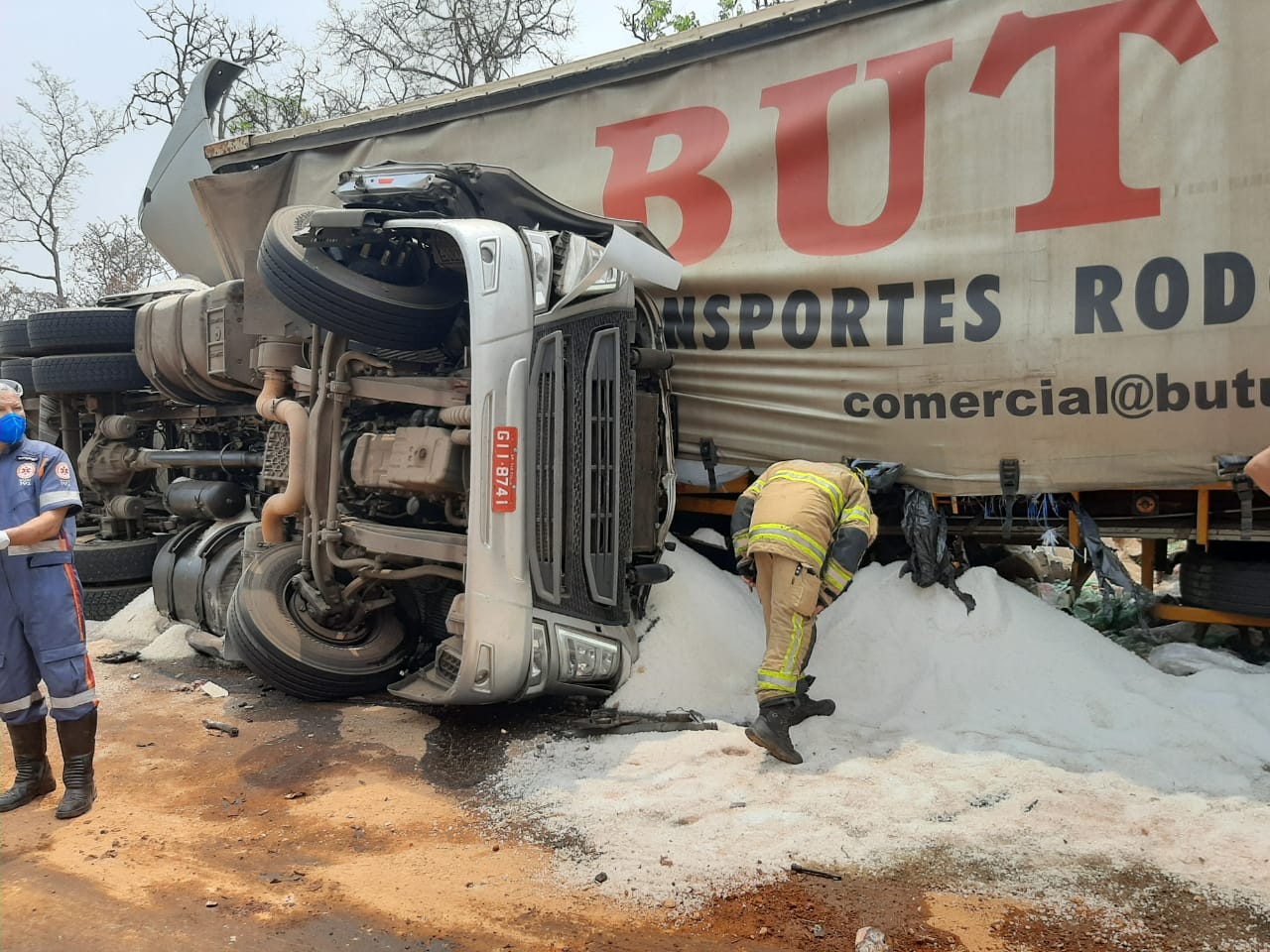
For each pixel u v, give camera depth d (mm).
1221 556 5152
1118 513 5348
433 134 7164
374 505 5613
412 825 3871
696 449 6055
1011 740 4285
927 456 5387
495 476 4574
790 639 4312
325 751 4785
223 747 4891
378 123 7391
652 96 6227
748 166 5824
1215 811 3584
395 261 5520
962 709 4652
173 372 7703
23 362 9617
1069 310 4969
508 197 5496
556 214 5547
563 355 4891
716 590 5562
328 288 5109
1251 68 4566
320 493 5578
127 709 5613
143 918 3172
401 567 5523
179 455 7875
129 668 6602
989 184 5141
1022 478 5172
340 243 5227
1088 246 4914
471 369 4602
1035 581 6051
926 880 3242
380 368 5469
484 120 6914
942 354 5273
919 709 4723
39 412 9633
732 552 6281
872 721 4730
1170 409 4801
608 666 5031
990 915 3020
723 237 5914
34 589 4035
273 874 3486
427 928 3066
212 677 6277
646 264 4676
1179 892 3092
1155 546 5750
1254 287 4594
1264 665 5031
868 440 5535
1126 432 4910
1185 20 4688
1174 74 4719
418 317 5223
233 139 8086
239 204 8062
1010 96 5074
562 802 3975
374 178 5355
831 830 3574
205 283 9383
